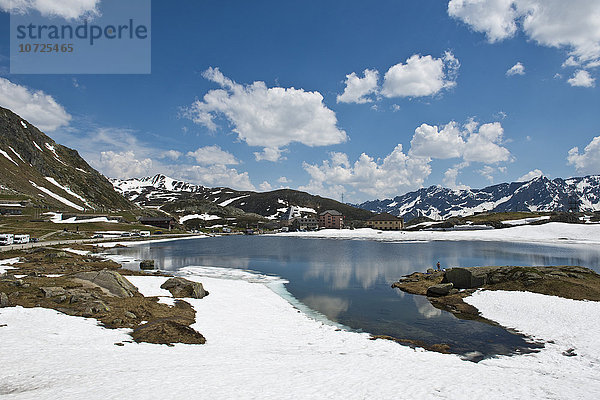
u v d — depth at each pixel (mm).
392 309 33750
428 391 14680
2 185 156625
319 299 38062
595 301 31266
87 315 24531
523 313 29859
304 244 131250
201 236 194875
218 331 24844
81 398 12211
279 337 24734
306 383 15078
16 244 83062
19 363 15727
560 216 170250
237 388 14016
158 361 17312
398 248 107625
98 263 58188
